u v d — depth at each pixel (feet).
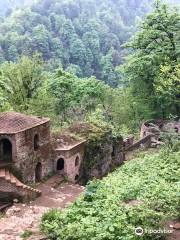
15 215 62.90
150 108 151.43
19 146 74.49
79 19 407.23
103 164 97.40
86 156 94.32
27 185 76.18
